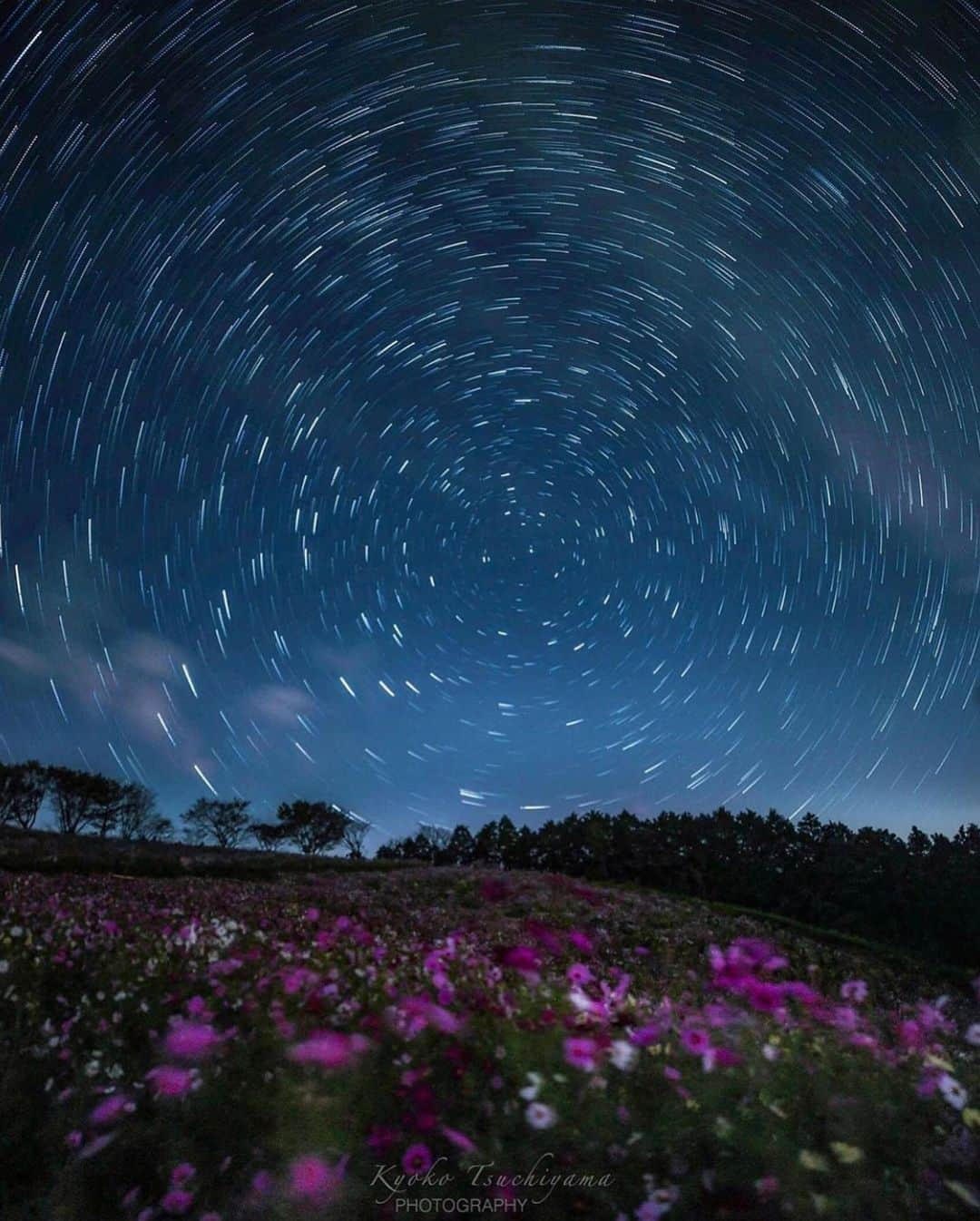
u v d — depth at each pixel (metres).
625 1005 4.01
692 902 13.28
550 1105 2.67
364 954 5.18
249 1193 2.40
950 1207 2.21
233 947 5.34
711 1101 2.70
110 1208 2.44
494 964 5.10
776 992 3.63
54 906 6.83
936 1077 2.87
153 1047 3.43
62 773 26.23
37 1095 3.04
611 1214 2.30
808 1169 2.34
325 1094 2.89
